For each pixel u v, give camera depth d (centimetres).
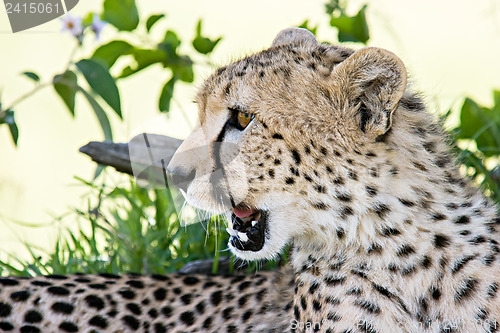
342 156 795
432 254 802
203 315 947
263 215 835
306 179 805
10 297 958
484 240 809
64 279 982
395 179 798
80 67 1082
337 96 800
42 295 959
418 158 812
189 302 959
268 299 944
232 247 864
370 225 805
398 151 802
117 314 954
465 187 849
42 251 1154
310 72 820
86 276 992
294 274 938
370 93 789
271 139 809
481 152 1201
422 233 802
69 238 1340
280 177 811
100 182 1351
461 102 1252
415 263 802
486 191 1093
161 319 952
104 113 1116
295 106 806
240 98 820
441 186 820
